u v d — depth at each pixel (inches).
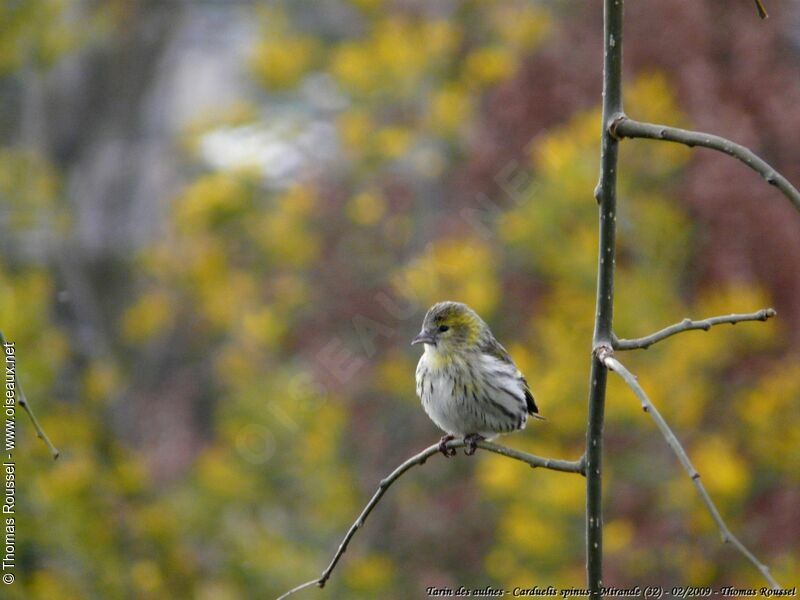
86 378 717.3
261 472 735.1
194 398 963.3
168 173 1099.9
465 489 703.1
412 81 792.9
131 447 730.8
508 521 573.3
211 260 863.7
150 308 941.8
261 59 878.4
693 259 583.8
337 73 810.8
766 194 592.7
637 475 556.4
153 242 1011.9
